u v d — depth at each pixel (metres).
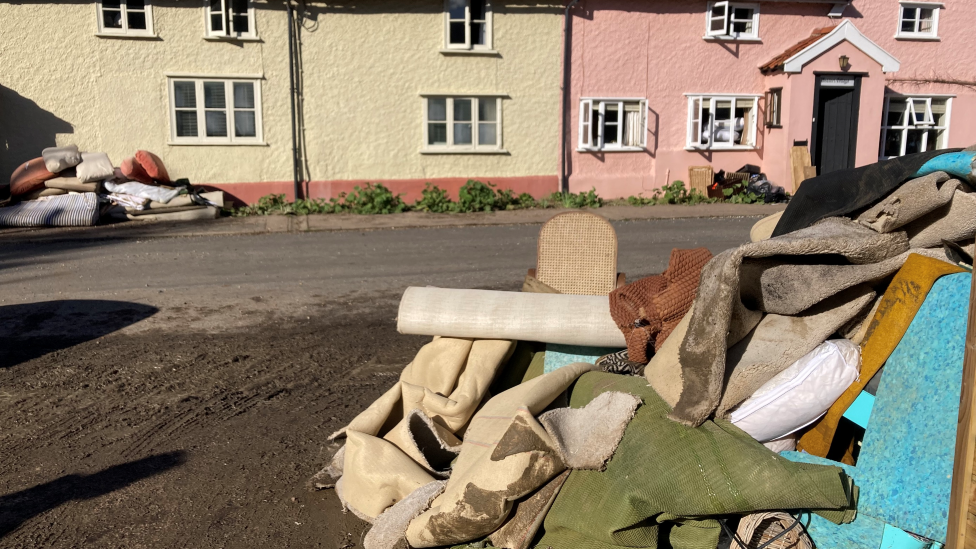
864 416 2.85
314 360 5.83
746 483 2.57
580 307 3.72
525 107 16.91
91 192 13.67
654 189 17.75
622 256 10.27
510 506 2.86
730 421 2.91
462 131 16.78
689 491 2.61
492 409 3.27
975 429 2.10
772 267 2.92
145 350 6.04
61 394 5.06
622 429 2.82
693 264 3.54
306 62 15.70
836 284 2.92
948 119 19.25
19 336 6.41
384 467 3.36
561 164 17.27
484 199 15.90
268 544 3.26
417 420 3.62
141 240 11.86
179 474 3.91
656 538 2.73
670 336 3.09
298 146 15.96
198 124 15.46
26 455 4.14
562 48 16.83
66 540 3.28
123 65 14.95
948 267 2.81
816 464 2.66
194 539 3.30
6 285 8.43
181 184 14.96
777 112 17.62
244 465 4.02
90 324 6.80
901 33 18.69
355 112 16.09
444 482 3.14
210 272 9.23
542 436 2.80
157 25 14.96
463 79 16.48
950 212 2.93
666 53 17.42
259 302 7.68
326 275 9.07
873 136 17.98
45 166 13.56
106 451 4.19
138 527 3.39
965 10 18.89
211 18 15.18
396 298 7.88
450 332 3.79
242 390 5.18
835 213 3.19
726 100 17.95
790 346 2.96
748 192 17.17
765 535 2.67
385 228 13.41
